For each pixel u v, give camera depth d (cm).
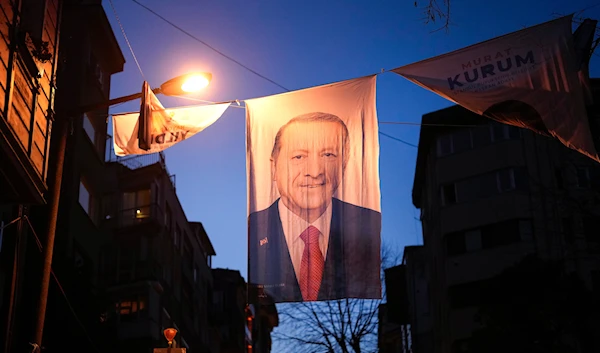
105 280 3538
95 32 3123
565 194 3481
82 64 2973
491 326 2975
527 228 3984
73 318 2477
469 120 4341
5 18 1196
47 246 1173
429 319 5166
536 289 2947
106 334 2683
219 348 6081
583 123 1181
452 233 4209
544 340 2888
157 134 1255
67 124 1261
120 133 1298
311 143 1212
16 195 1288
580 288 2950
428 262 5059
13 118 1221
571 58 1201
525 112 1181
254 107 1236
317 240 1171
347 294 1149
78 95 2903
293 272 1164
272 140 1220
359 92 1229
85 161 2980
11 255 2083
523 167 4097
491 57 1203
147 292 3619
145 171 3884
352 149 1206
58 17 1517
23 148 1216
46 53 1341
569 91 1186
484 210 4131
